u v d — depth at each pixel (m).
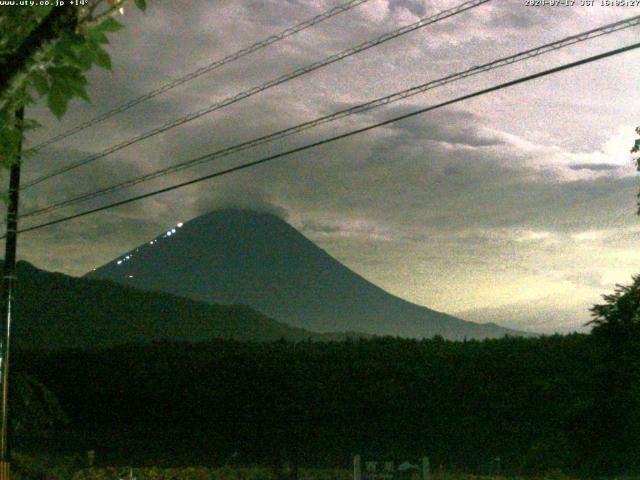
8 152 5.00
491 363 25.56
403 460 14.36
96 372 32.75
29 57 4.13
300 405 28.34
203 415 30.19
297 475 21.78
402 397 26.97
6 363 17.03
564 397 22.56
